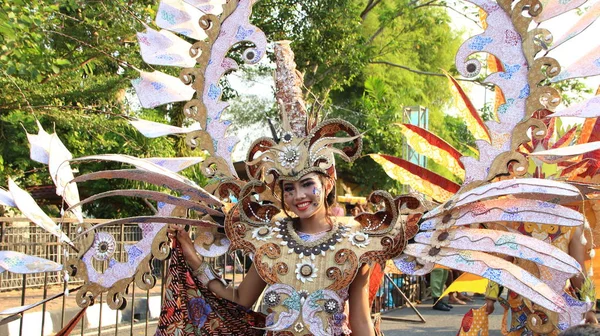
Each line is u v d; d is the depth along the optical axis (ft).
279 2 39.58
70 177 11.33
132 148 34.78
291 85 10.62
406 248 9.81
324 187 9.96
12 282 28.12
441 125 65.57
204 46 11.37
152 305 25.94
